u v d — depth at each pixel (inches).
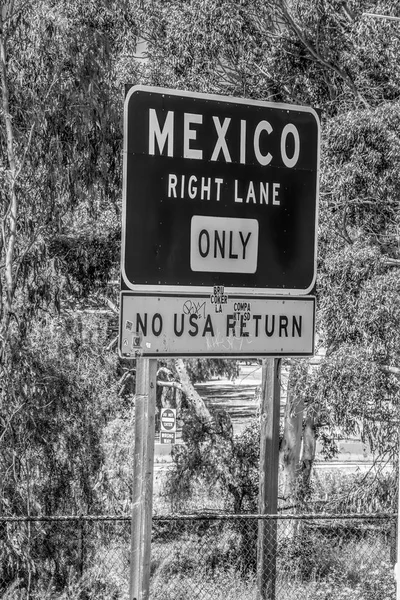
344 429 1042.7
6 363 993.5
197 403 1544.0
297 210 497.7
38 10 1007.6
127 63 1193.4
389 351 952.3
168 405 1854.1
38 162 1029.2
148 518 425.4
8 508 967.0
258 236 484.7
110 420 1221.1
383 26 993.5
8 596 877.8
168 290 453.1
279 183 491.5
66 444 1108.5
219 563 1000.9
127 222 443.2
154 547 1040.8
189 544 1050.7
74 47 1027.3
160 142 451.8
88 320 1211.9
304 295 500.4
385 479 1071.0
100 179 1063.0
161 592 875.4
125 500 1173.7
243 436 1402.6
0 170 983.0
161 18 1230.3
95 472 1142.3
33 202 1032.8
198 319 462.6
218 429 1390.3
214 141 468.1
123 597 911.0
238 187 477.1
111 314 1346.0
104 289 1277.1
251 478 1328.7
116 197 1102.4
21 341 1017.5
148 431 428.5
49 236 1136.2
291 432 1370.6
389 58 1034.7
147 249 447.5
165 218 453.1
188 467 1365.7
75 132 1037.8
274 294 490.3
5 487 975.0
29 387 1004.6
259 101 483.8
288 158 494.3
